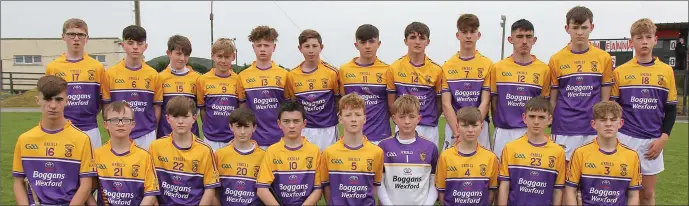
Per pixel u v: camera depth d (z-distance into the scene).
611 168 4.29
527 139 4.49
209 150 4.44
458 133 4.59
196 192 4.39
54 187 4.22
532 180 4.40
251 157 4.55
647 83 4.96
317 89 5.34
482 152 4.43
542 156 4.39
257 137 5.31
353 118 4.30
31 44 31.86
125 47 5.22
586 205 4.38
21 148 4.21
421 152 4.44
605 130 4.24
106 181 4.23
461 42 5.30
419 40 5.15
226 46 5.30
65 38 5.06
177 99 4.38
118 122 4.14
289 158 4.39
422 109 5.29
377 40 5.31
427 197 4.41
